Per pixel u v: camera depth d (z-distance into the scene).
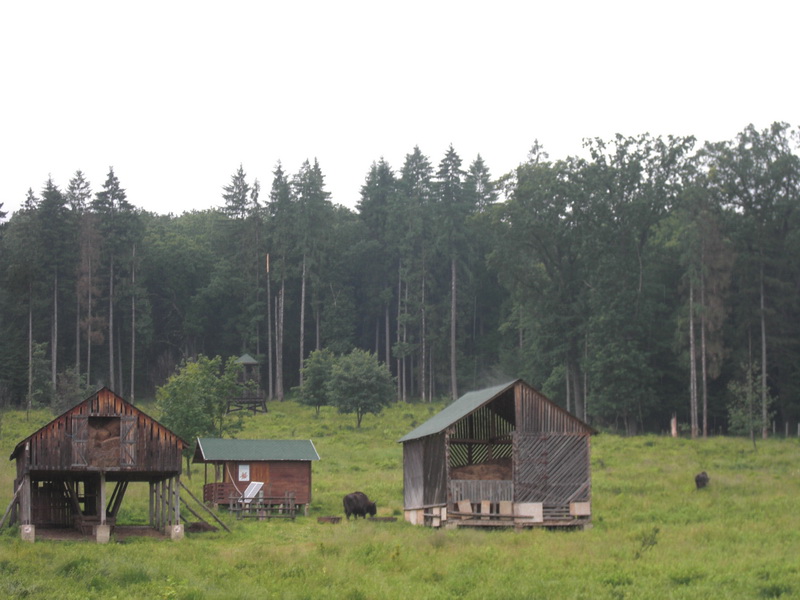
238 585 27.36
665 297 95.12
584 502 42.72
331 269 121.50
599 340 86.81
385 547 34.03
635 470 59.38
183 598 25.42
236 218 122.56
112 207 108.06
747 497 47.91
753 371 80.94
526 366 99.94
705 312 80.75
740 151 89.62
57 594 25.55
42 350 95.38
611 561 30.84
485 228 116.38
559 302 92.50
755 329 87.81
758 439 76.81
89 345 100.69
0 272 99.88
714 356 83.31
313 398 94.25
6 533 37.00
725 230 86.88
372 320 126.12
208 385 63.78
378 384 87.81
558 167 93.75
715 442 73.62
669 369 90.62
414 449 46.53
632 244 90.62
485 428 46.62
